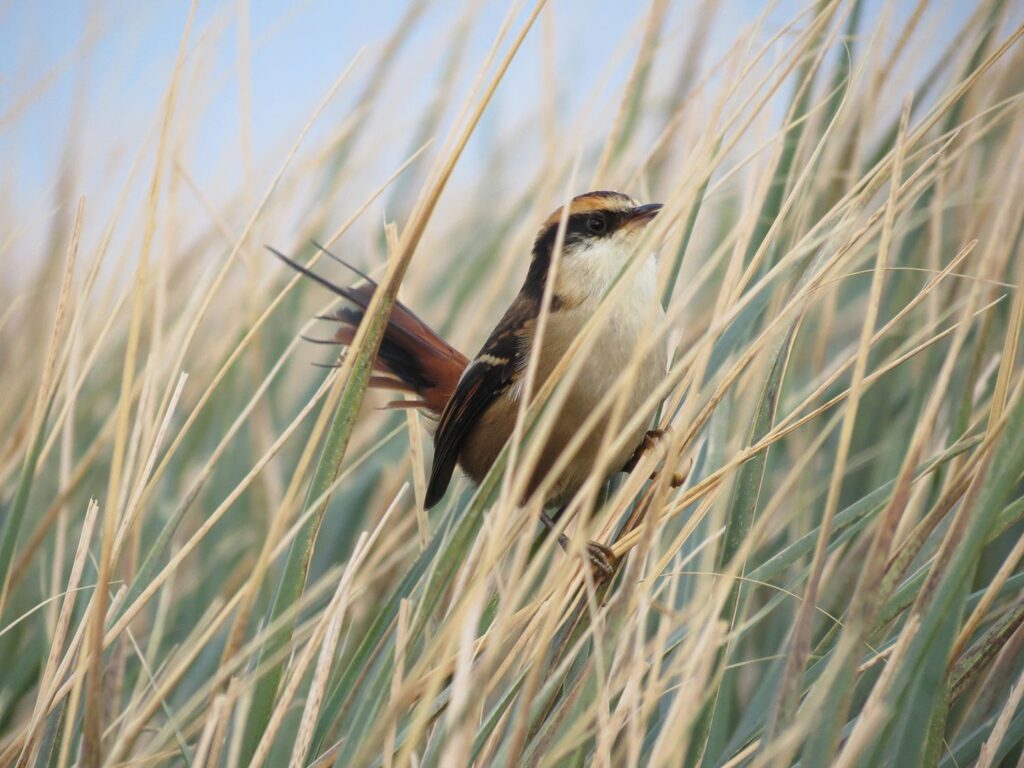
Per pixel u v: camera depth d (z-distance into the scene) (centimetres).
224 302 1305
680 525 855
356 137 1280
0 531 1041
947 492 608
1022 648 782
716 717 763
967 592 567
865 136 947
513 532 670
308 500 720
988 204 940
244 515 1131
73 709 652
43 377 790
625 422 881
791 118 859
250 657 771
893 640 744
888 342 1012
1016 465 556
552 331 977
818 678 668
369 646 786
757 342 712
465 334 1102
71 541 1077
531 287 1027
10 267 1250
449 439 1026
